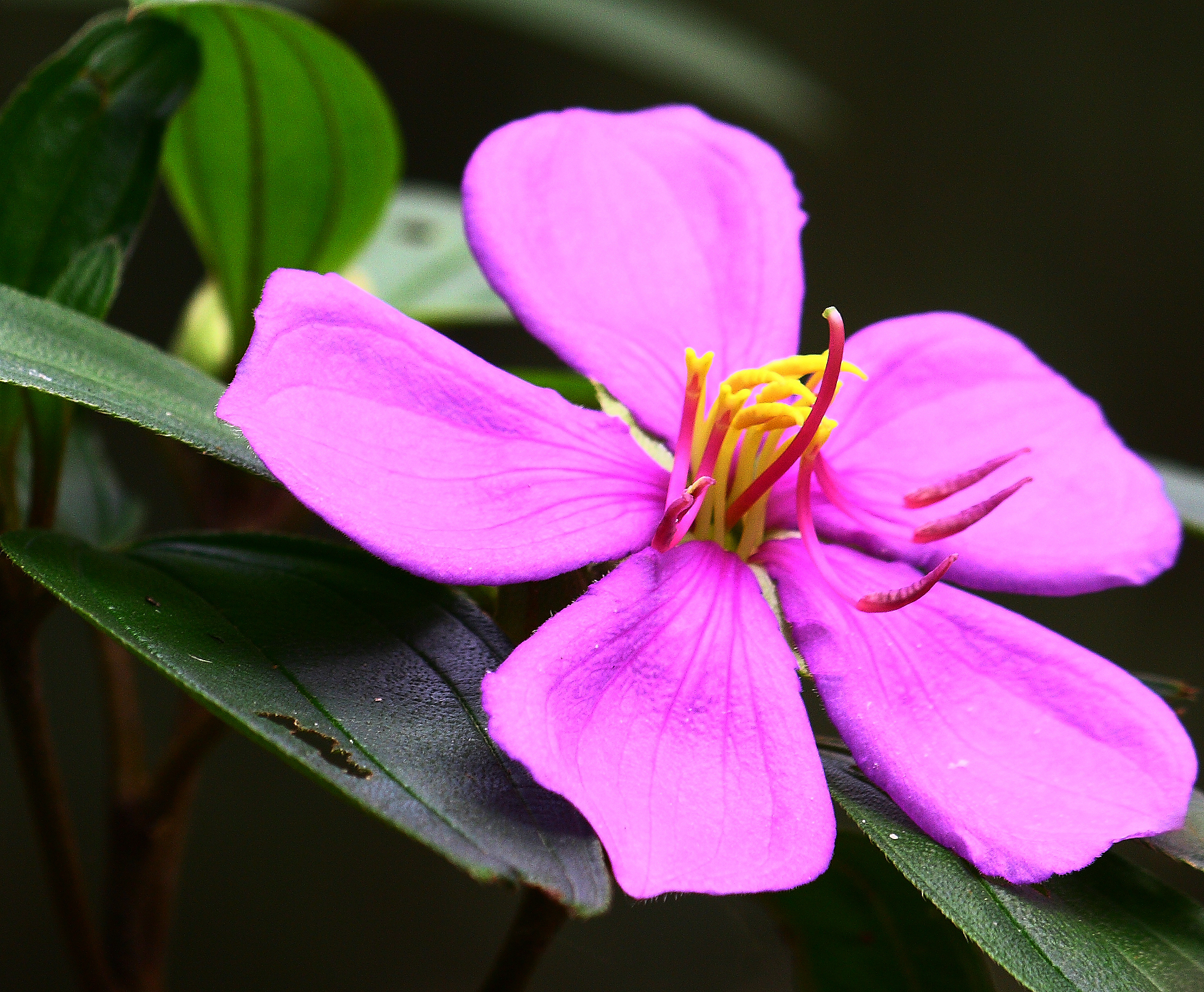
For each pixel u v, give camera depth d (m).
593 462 0.36
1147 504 0.37
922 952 0.40
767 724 0.35
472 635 0.35
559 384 0.42
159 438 0.42
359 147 0.41
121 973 0.40
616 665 0.35
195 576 0.35
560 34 0.65
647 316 0.37
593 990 0.97
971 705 0.36
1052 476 0.38
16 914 0.94
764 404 0.36
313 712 0.34
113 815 0.40
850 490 0.37
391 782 0.34
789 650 0.35
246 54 0.40
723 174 0.38
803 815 0.35
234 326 0.42
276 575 0.36
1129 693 0.36
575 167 0.37
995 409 0.38
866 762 0.35
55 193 0.38
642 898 0.34
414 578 0.36
